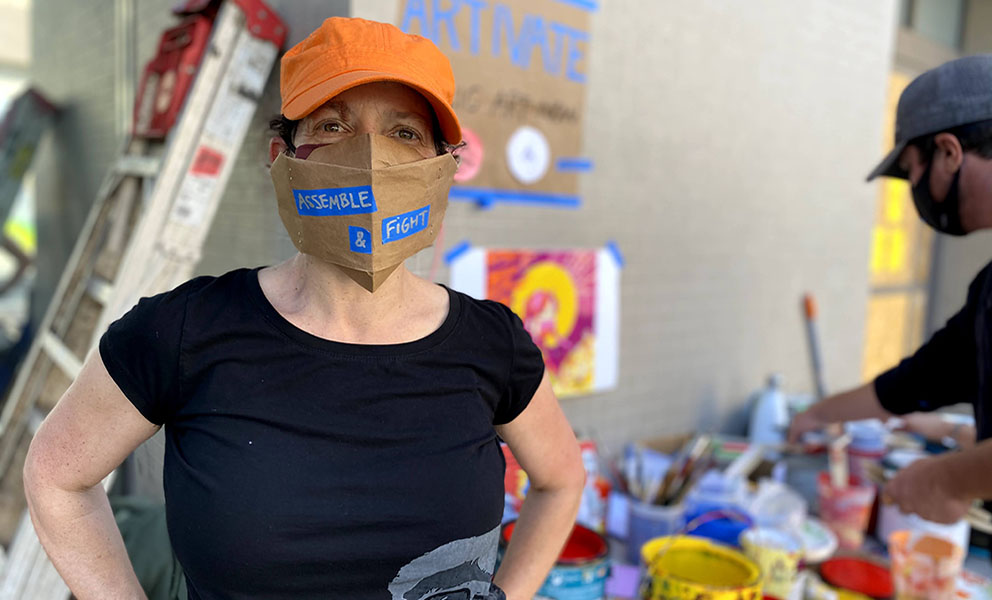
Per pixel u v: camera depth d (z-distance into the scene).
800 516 1.80
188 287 0.78
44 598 1.45
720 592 1.17
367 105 0.75
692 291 2.65
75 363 1.72
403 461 0.75
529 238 2.12
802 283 3.11
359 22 0.76
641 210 2.42
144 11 2.57
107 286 1.74
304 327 0.77
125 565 0.81
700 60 2.52
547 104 2.09
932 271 4.64
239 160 1.91
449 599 0.78
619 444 2.47
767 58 2.75
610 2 2.21
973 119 1.18
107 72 2.99
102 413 0.74
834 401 1.71
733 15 2.60
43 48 4.00
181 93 1.71
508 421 0.90
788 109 2.88
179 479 0.73
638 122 2.36
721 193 2.69
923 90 1.25
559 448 0.95
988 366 1.24
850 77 3.13
